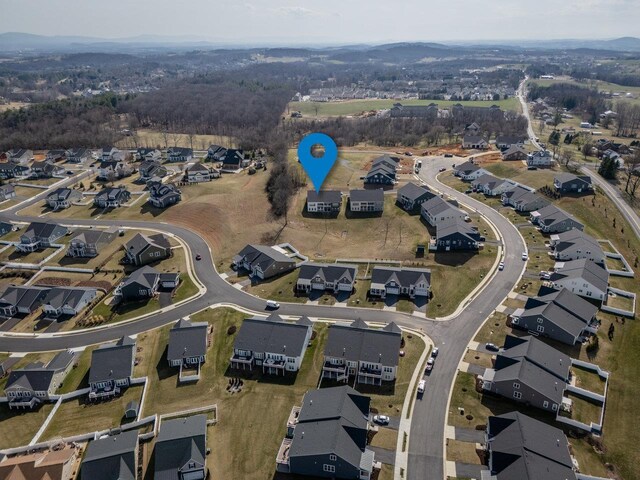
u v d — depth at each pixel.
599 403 72.50
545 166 179.12
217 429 70.06
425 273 102.56
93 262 124.69
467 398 73.81
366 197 147.50
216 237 136.38
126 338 88.19
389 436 67.38
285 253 123.31
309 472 62.22
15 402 77.75
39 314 103.56
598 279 98.62
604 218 134.75
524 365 73.69
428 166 190.38
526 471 56.94
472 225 133.12
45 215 156.88
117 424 73.12
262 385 78.56
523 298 98.69
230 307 101.25
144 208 158.12
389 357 77.81
